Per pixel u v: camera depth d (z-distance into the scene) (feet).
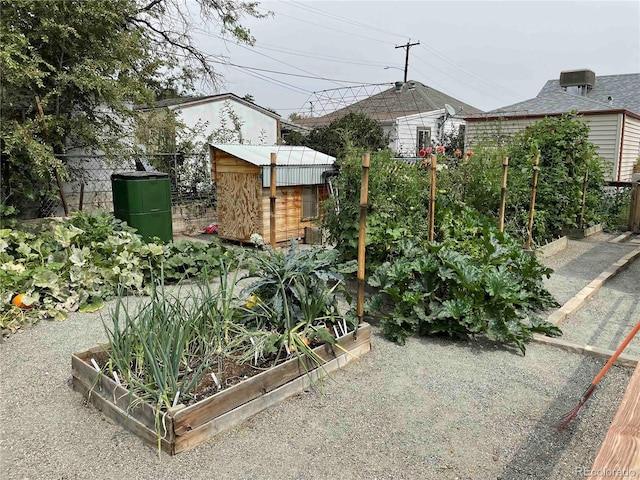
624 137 43.98
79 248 16.33
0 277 13.62
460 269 12.47
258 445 8.11
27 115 26.20
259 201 25.23
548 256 24.27
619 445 4.28
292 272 10.96
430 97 77.97
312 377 10.21
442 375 10.82
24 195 25.14
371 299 14.03
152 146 36.19
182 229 31.14
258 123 56.75
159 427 7.78
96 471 7.43
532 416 9.14
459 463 7.72
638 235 31.22
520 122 46.96
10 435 8.37
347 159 18.11
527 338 12.49
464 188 25.34
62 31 23.49
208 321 10.25
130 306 15.17
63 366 11.06
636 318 14.98
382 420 8.93
